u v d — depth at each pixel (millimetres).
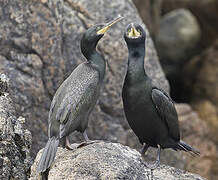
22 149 10039
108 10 14828
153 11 20484
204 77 22609
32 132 13062
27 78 13211
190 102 22547
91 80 9539
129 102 9750
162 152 14586
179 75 23203
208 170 17469
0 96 10500
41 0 13648
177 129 10188
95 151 9211
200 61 23078
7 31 13320
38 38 13516
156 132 10008
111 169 8891
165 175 9547
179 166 14922
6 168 9461
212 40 24250
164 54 23562
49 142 9141
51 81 13516
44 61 13508
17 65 13211
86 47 9820
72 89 9414
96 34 9773
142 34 9727
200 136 18031
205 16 24312
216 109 21781
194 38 23938
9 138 9711
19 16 13438
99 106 14227
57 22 13781
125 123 14484
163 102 9812
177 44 23562
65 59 13875
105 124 14219
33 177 9367
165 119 9938
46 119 13305
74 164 9000
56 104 9414
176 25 24016
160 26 24062
